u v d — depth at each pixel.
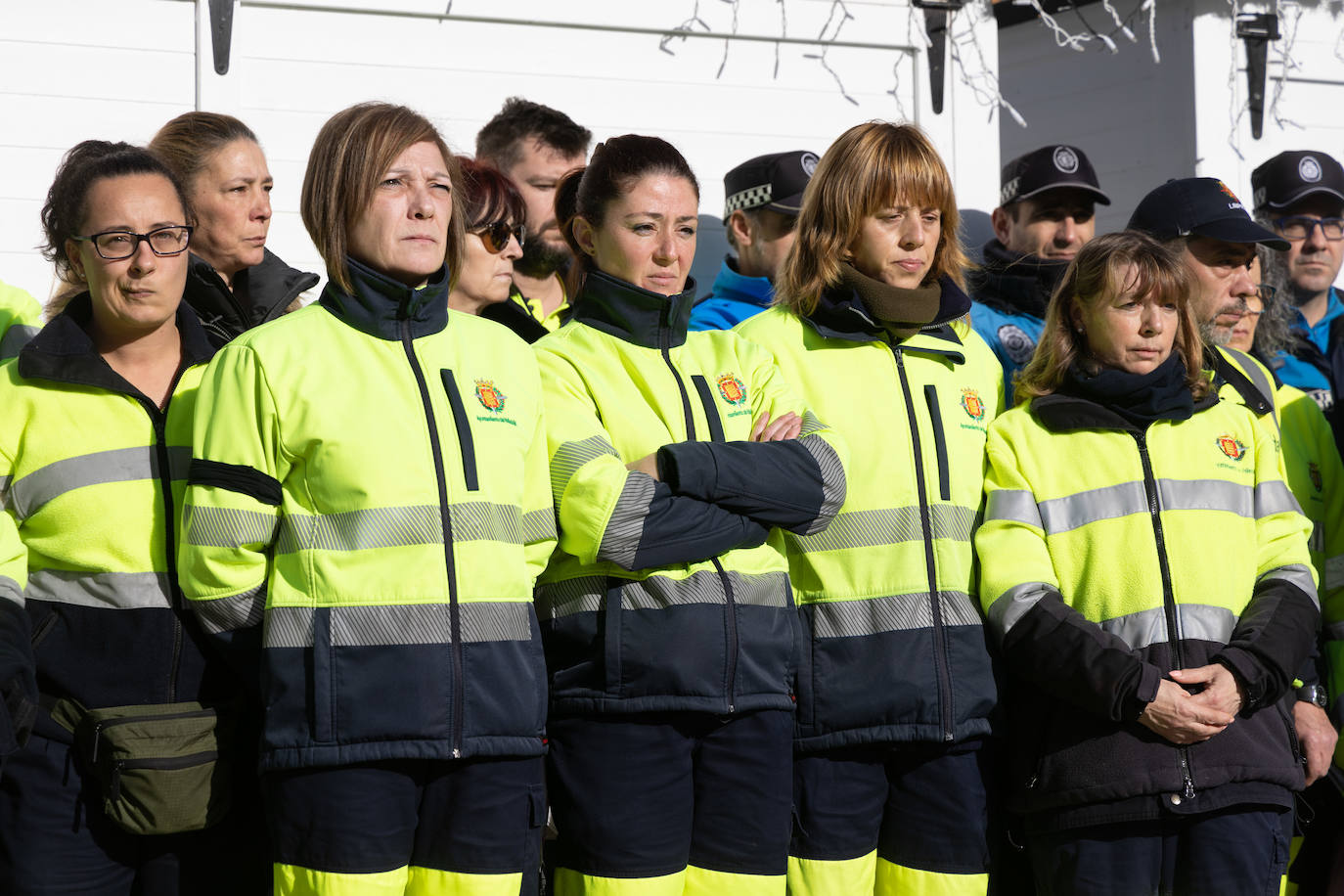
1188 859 3.99
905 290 4.25
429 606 3.33
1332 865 4.82
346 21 6.12
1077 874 4.04
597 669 3.71
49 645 3.53
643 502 3.61
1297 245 6.30
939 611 4.08
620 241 4.02
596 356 3.98
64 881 3.46
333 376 3.45
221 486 3.37
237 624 3.39
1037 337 5.39
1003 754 4.32
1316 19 7.91
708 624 3.70
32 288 5.64
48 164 5.66
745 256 5.90
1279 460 4.49
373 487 3.36
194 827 3.41
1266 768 3.98
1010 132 9.31
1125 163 8.31
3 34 5.60
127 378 3.71
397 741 3.27
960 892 4.08
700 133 6.69
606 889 3.64
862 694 4.02
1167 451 4.24
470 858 3.34
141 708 3.44
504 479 3.52
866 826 4.08
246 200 4.54
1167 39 7.91
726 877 3.73
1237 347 5.25
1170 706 3.90
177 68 5.87
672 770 3.70
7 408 3.59
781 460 3.80
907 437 4.19
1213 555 4.15
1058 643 3.98
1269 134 7.81
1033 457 4.30
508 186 4.80
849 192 4.29
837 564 4.12
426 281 3.69
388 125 3.58
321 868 3.25
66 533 3.55
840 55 6.92
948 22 7.05
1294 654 4.02
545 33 6.44
